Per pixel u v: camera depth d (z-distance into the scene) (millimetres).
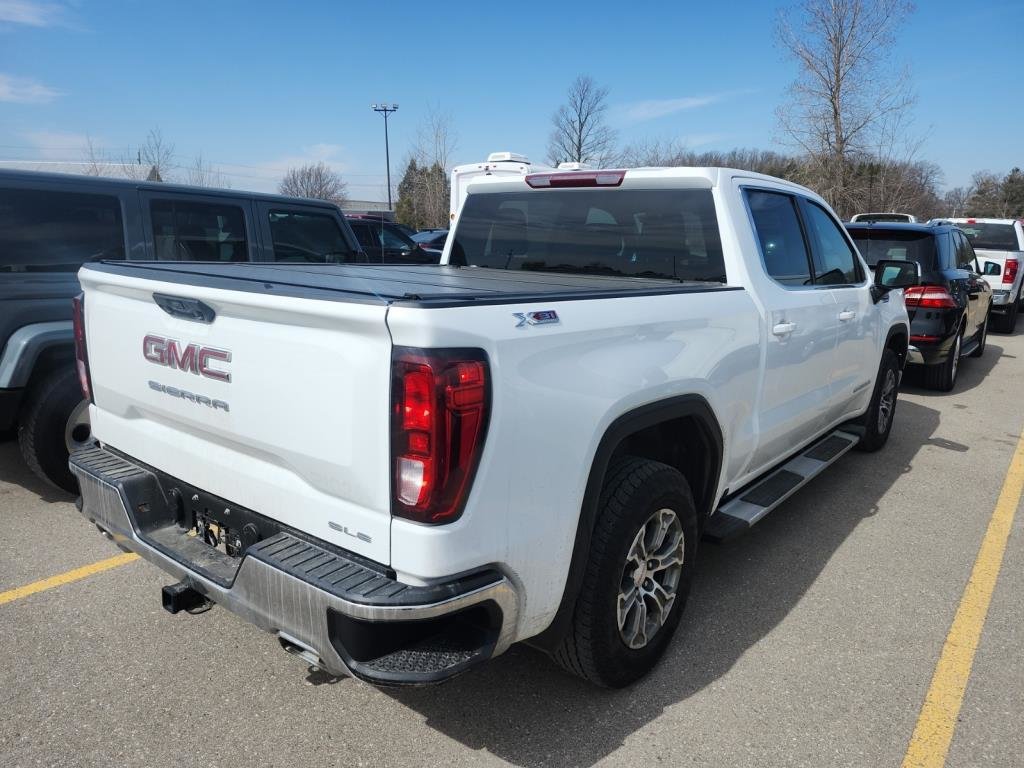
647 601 2965
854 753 2641
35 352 4383
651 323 2730
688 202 3666
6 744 2578
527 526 2236
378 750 2602
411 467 2000
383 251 10930
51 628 3316
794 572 4047
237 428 2408
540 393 2225
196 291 2430
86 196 4863
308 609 2096
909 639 3393
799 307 3945
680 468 3303
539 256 4234
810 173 28406
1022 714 2873
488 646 2199
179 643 3227
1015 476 5746
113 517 2830
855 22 26109
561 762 2561
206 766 2504
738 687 3000
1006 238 14672
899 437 6809
